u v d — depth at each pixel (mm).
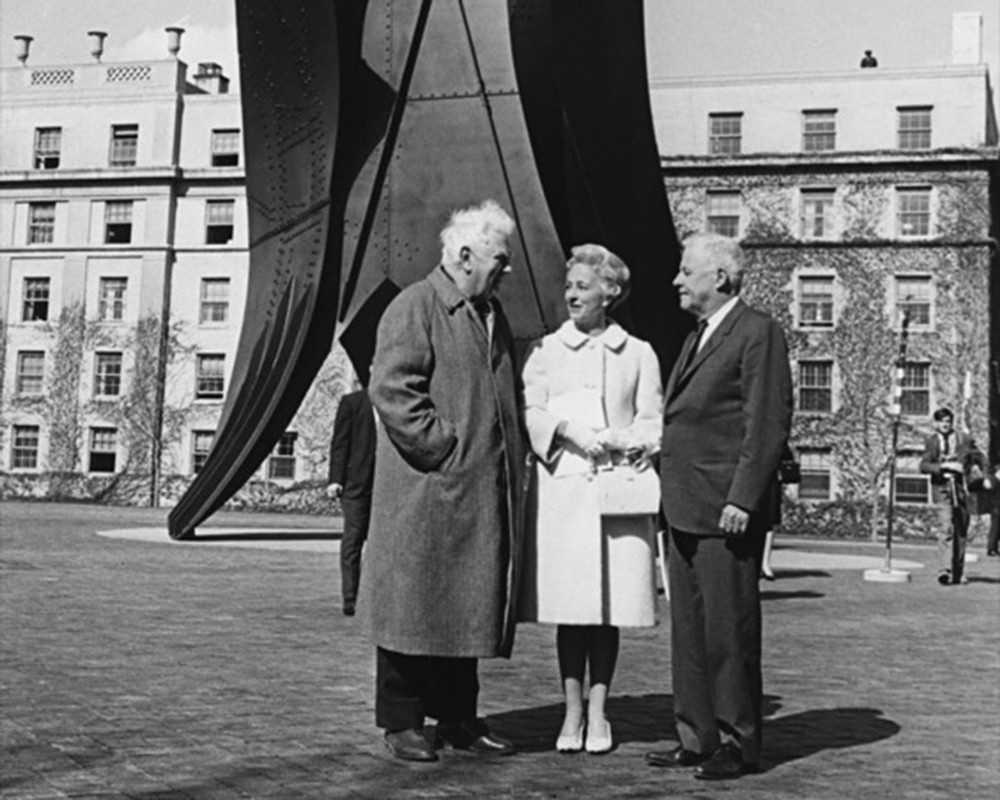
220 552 17297
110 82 51906
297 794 4238
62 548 17219
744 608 4809
